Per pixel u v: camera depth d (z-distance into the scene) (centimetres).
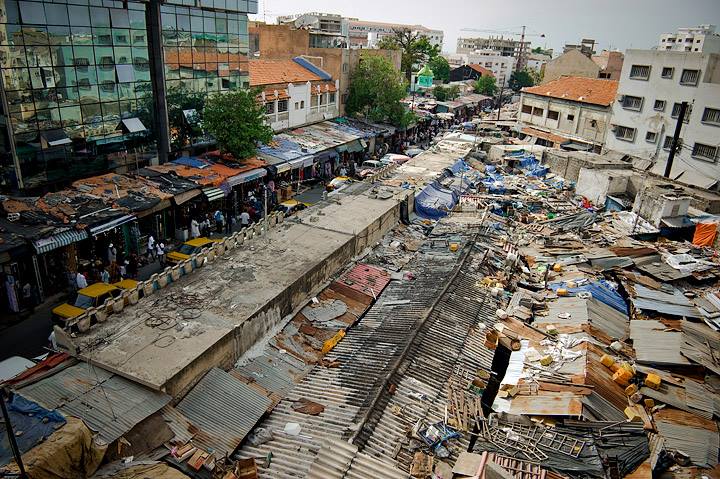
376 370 1845
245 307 1998
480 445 1561
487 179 4775
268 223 2816
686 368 1958
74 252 2823
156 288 2095
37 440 1284
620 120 5581
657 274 2802
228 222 3781
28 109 2830
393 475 1381
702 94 4591
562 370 1920
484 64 15075
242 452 1550
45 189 3062
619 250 3056
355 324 2286
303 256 2489
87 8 3006
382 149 6153
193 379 1689
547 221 3703
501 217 3756
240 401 1692
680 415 1747
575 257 2994
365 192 3622
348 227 2891
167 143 3794
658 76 5097
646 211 3662
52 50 2875
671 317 2378
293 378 1889
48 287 2758
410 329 2081
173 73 3700
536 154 5569
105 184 3244
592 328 2188
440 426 1608
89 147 3234
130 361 1638
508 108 10506
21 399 1423
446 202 3794
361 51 6234
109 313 1886
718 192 4369
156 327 1834
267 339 2055
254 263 2394
